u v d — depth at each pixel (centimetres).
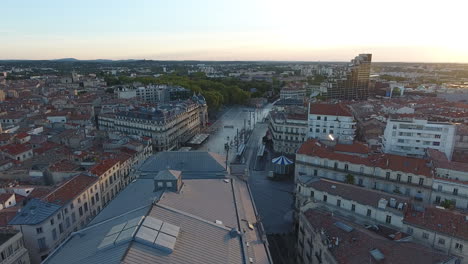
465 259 6706
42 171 11031
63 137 15288
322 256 6644
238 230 6066
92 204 10019
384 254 5906
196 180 7919
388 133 13312
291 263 8494
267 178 14475
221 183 8119
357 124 19425
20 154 12888
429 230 7062
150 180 7950
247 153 18288
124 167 12431
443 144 12712
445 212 7400
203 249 5131
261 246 6244
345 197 8388
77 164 11675
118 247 4622
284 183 13900
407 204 7794
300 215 8350
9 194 8844
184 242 5094
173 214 5734
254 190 13138
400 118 14038
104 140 15500
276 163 14075
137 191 7350
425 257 5728
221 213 6588
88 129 17400
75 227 9050
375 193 8450
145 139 15812
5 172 10938
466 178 9356
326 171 11275
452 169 9506
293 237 9650
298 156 11756
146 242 4691
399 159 10438
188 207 6316
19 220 7638
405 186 9975
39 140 15188
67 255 5141
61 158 12306
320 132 17075
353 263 5859
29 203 8281
